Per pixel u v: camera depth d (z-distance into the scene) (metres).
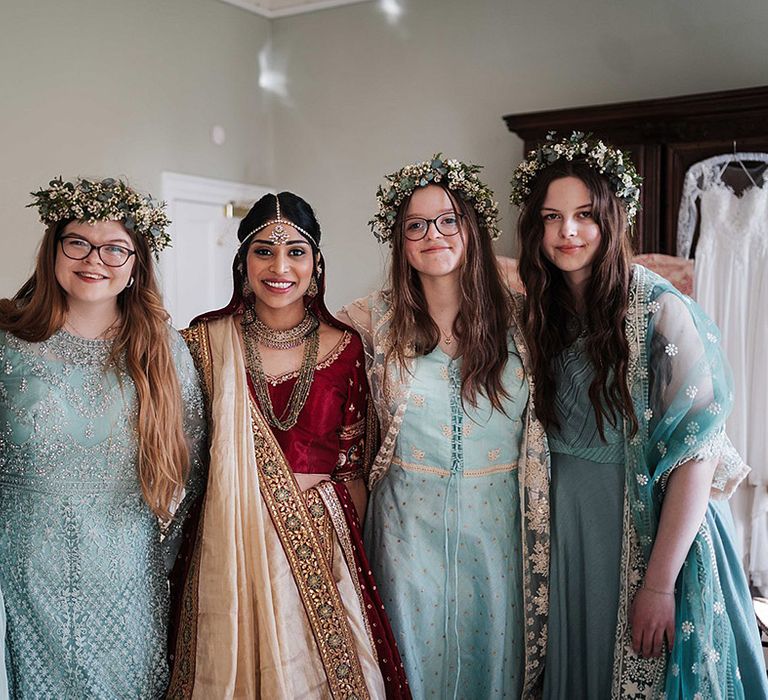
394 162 5.59
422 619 2.51
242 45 5.75
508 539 2.53
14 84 4.34
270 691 2.26
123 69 4.92
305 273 2.41
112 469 2.18
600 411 2.36
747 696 2.35
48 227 2.19
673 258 4.16
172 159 5.26
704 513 2.29
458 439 2.47
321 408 2.44
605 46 4.80
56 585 2.14
